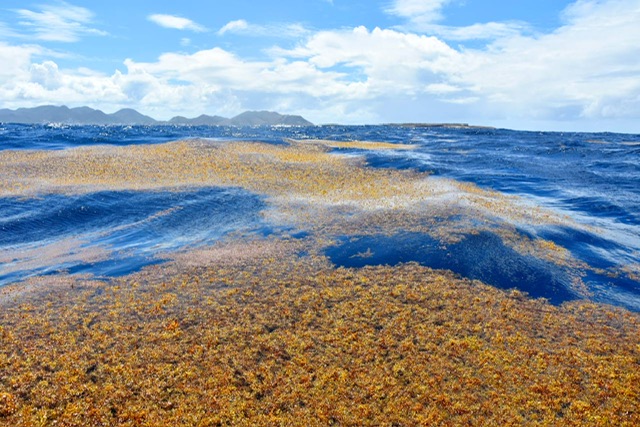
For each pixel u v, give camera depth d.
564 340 18.67
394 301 21.41
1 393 14.53
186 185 43.09
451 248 26.81
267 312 20.38
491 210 35.25
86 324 19.12
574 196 43.75
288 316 20.08
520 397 15.20
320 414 14.43
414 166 53.66
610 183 50.25
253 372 16.30
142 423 13.80
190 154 54.78
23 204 36.31
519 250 27.41
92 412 14.06
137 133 89.44
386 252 26.89
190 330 18.84
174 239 31.00
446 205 35.88
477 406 14.82
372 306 20.95
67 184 42.00
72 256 27.61
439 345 18.08
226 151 57.47
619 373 16.55
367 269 24.92
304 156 58.69
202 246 29.19
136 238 31.20
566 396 15.29
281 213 35.84
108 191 40.16
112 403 14.55
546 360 17.19
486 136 118.75
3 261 26.92
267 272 24.67
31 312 20.12
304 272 24.69
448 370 16.58
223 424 13.93
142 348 17.47
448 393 15.43
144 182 43.91
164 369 16.22
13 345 17.38
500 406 14.83
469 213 33.69
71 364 16.28
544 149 80.38
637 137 135.50
